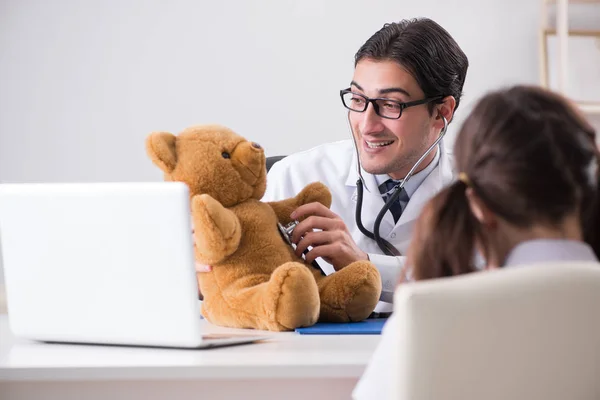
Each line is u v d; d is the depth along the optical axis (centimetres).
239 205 150
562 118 95
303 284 140
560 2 352
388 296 185
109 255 125
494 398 81
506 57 364
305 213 162
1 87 356
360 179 200
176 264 121
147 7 355
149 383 113
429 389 80
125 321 126
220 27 356
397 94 193
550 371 81
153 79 356
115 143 357
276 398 112
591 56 357
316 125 359
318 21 358
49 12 354
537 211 93
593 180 95
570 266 81
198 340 122
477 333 79
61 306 130
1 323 172
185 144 147
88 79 356
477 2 362
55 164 357
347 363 110
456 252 97
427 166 210
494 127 95
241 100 358
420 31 194
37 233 129
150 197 121
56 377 112
